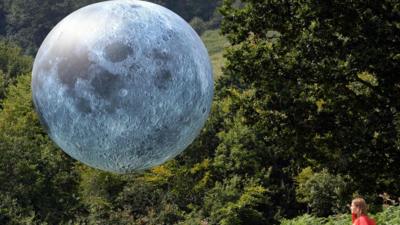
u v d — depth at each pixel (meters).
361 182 13.87
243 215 21.58
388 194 14.52
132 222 20.78
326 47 13.20
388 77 13.35
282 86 13.48
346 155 13.29
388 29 12.68
